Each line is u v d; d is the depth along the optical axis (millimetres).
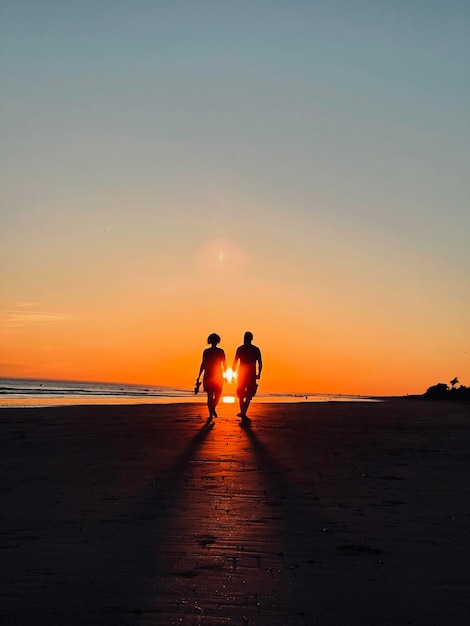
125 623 3494
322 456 9859
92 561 4531
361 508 6277
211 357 16875
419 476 8102
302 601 3834
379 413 20844
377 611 3691
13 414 17500
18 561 4516
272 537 5211
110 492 6898
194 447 10680
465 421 17438
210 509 6160
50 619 3537
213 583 4117
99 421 15547
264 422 16047
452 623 3531
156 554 4715
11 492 6875
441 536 5285
